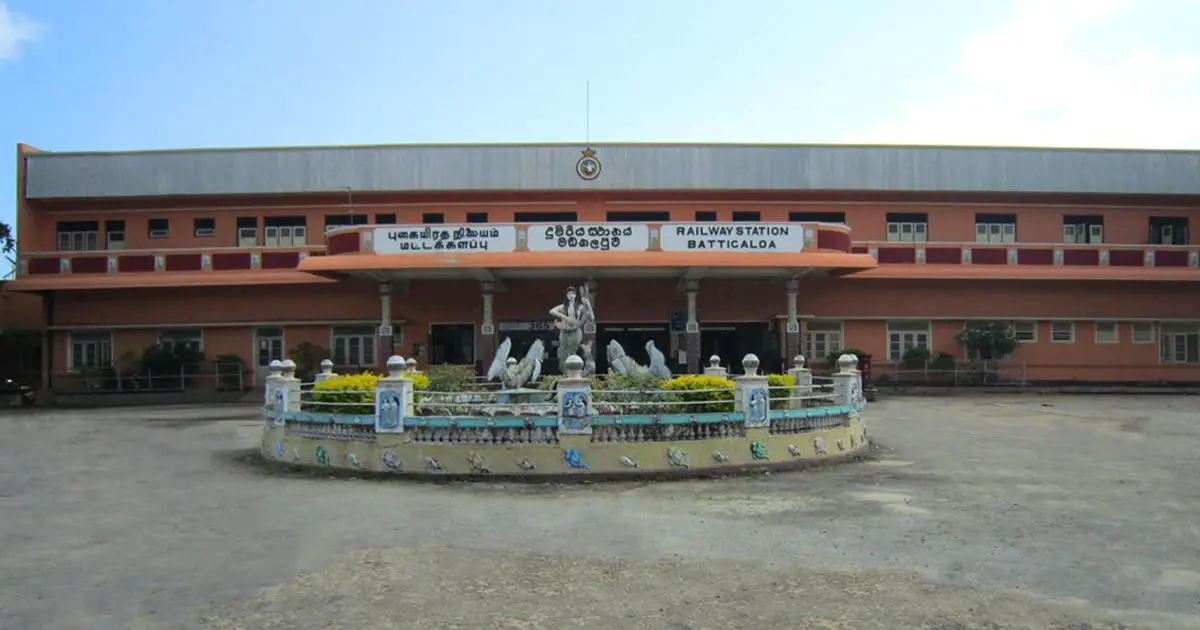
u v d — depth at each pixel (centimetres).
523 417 1172
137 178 2969
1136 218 3089
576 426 1165
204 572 705
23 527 880
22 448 1574
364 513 939
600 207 2955
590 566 716
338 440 1247
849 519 902
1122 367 3034
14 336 2991
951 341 2998
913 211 3016
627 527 863
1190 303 3066
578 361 1186
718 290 2906
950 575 689
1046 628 568
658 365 1656
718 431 1220
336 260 2467
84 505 1001
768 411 1253
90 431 1891
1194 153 3061
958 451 1457
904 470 1248
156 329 2970
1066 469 1254
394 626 574
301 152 2942
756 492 1065
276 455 1350
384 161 2928
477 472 1162
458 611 602
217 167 2956
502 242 2470
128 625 579
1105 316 3028
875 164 2966
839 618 586
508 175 2916
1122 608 608
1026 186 2998
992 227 3053
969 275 2895
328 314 2933
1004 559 739
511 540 809
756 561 732
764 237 2495
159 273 2905
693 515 923
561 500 1012
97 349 2986
